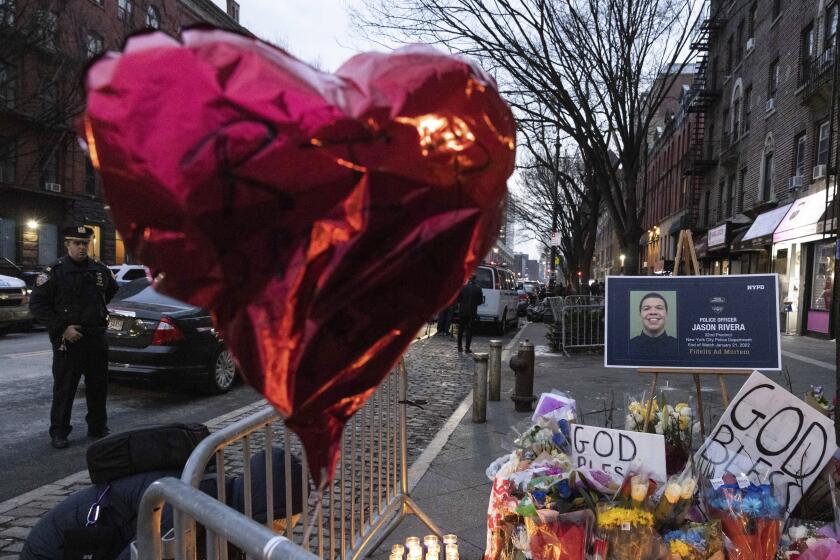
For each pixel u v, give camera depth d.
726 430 2.81
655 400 3.30
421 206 0.79
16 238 24.36
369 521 3.16
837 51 6.04
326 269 0.76
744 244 20.03
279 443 5.33
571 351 12.44
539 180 29.20
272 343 0.77
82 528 2.37
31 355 10.38
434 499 4.11
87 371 5.51
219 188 0.72
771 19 19.61
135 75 0.73
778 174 18.70
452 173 0.80
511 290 19.58
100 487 2.52
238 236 0.74
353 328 0.80
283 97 0.73
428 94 0.79
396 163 0.76
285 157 0.73
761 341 3.30
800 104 16.80
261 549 1.27
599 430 2.71
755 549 2.29
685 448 3.07
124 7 23.36
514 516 2.61
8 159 22.12
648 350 3.42
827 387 7.96
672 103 43.94
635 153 13.54
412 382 9.09
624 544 2.22
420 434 5.95
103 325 5.47
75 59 18.62
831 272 14.57
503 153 0.86
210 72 0.73
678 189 34.75
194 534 1.65
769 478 2.70
